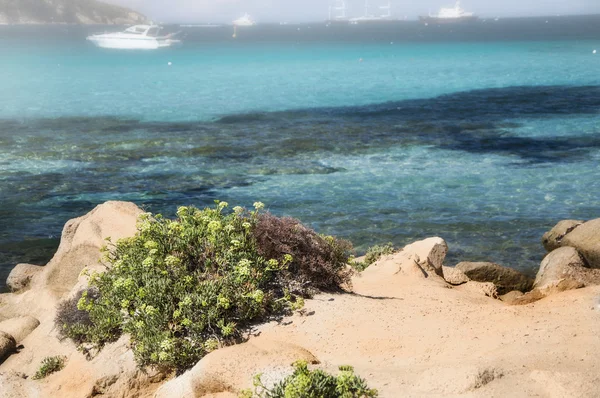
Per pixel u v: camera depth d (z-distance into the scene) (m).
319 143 36.28
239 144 36.25
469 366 7.45
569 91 57.84
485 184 27.66
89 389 8.92
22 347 11.42
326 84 65.31
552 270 16.23
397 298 11.36
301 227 11.26
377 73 75.75
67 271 14.33
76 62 94.62
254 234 10.59
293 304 9.86
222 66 86.12
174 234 10.34
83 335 10.32
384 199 25.83
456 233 22.03
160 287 9.32
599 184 27.28
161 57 105.88
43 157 33.47
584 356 7.90
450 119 43.84
